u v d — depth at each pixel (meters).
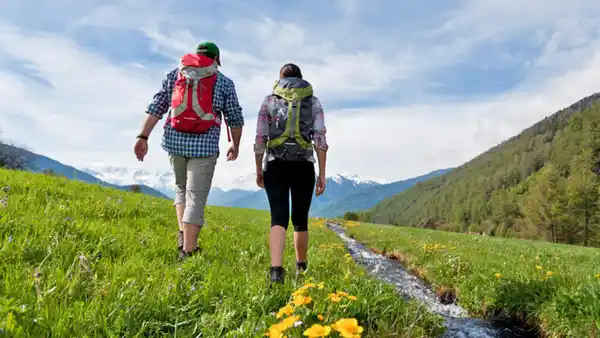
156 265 4.06
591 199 71.00
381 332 3.19
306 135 4.37
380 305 3.66
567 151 159.62
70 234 4.52
